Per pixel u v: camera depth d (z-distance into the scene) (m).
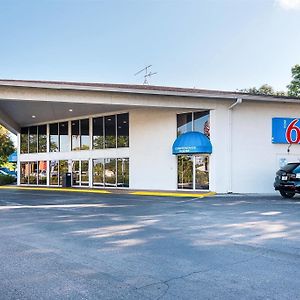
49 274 5.64
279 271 5.74
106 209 14.08
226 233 8.95
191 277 5.45
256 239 8.23
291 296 4.64
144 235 8.72
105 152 28.58
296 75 35.91
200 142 22.28
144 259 6.51
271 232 9.06
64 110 27.06
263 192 22.95
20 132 35.62
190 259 6.49
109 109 26.52
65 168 31.72
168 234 8.84
